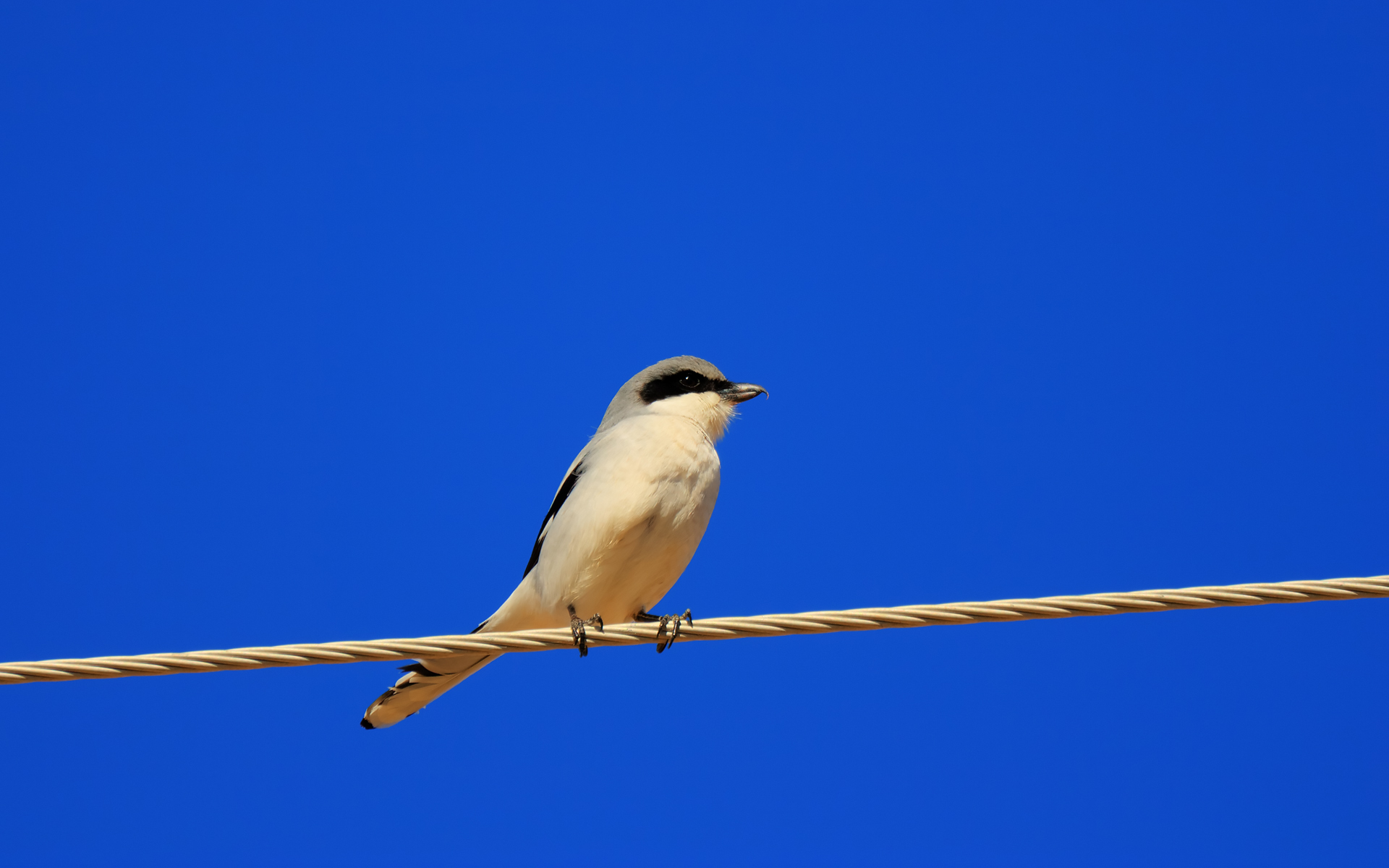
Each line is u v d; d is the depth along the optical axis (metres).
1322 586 8.09
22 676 8.33
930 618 8.49
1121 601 8.24
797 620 8.87
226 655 8.50
